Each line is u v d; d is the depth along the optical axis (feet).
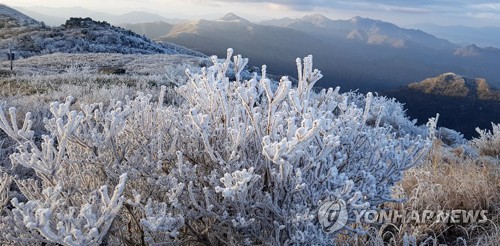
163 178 9.14
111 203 6.72
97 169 10.18
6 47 158.30
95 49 169.48
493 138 26.84
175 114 11.41
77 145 10.55
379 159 9.80
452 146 30.19
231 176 8.35
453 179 15.17
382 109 10.77
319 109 9.88
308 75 9.80
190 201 9.33
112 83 39.99
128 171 9.59
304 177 8.73
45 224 5.91
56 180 8.72
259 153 9.07
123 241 9.37
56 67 88.33
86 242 6.53
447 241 12.11
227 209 9.13
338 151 9.57
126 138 11.02
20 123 19.94
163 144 10.68
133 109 10.98
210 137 9.88
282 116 9.89
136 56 114.83
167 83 41.98
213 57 10.23
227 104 10.02
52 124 9.25
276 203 8.49
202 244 10.02
